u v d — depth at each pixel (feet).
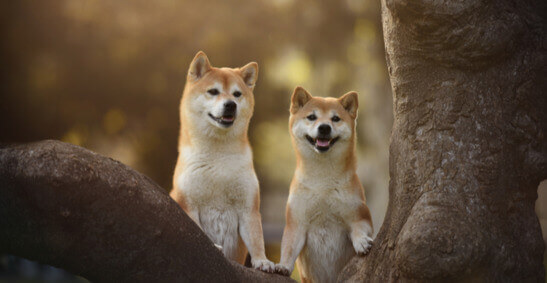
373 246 30.40
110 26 81.46
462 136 27.76
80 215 22.88
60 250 23.25
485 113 27.71
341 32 99.35
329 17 97.19
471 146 27.63
